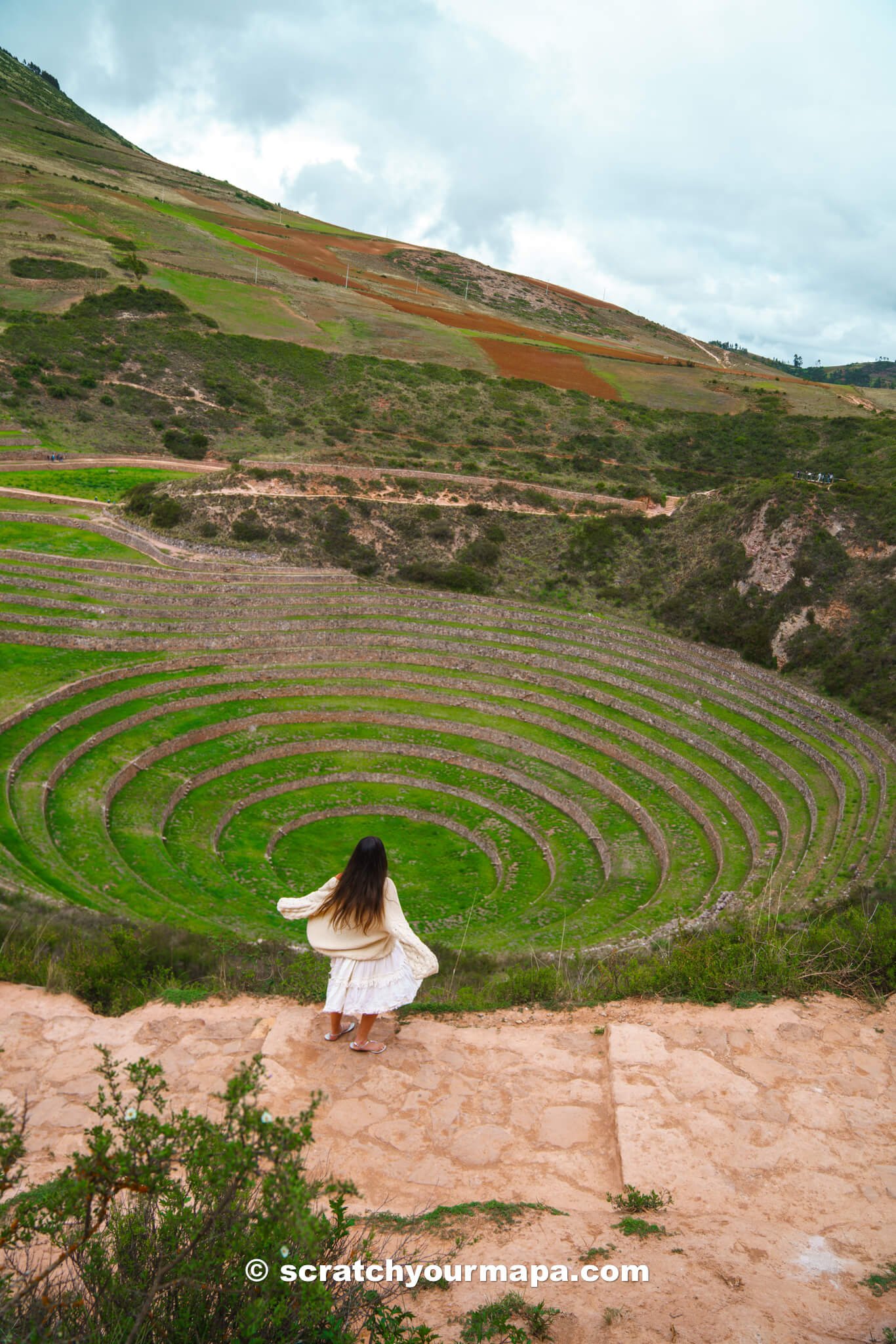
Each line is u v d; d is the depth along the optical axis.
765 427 92.62
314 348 98.25
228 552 55.91
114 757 37.31
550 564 58.75
